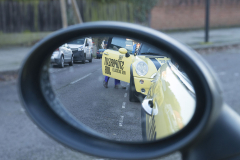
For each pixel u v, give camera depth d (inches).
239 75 261.9
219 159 31.9
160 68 48.3
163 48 28.0
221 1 853.2
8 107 171.3
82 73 37.3
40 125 32.7
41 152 110.5
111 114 38.0
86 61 37.2
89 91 37.4
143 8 679.1
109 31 30.0
